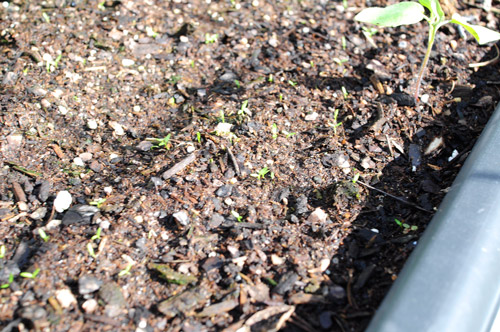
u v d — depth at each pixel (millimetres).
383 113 283
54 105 281
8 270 211
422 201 245
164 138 268
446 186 253
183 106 291
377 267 218
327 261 218
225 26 340
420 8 254
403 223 236
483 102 294
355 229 231
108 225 227
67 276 209
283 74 309
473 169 228
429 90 299
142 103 294
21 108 274
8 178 248
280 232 228
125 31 329
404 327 178
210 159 257
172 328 198
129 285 208
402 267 217
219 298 206
